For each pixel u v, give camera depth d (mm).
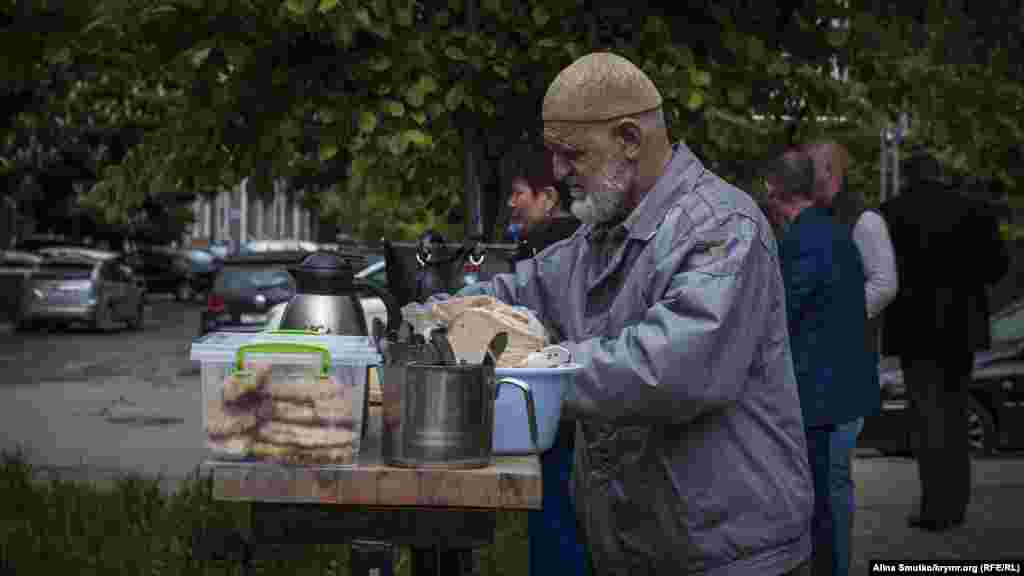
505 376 2766
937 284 7402
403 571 5633
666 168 2980
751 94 6742
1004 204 15195
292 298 3428
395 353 2605
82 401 15883
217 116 6254
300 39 6109
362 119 5949
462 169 6902
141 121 6797
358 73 6000
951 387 7484
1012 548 7039
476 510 2629
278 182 6824
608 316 3033
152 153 6629
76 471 9938
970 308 7418
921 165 7449
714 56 6617
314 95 6152
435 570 3172
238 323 19031
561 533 3363
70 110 8469
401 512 2633
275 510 2627
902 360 7539
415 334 2768
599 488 3115
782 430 2945
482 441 2615
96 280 30078
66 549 6195
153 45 6324
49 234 44031
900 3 6934
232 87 6227
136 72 6777
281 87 6211
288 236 70875
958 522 7535
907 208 7449
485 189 6629
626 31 6402
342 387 2562
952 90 7594
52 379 18938
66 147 36062
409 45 5965
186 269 48031
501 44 6188
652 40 6277
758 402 2922
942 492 7473
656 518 2994
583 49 6137
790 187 5559
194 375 19766
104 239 47000
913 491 8938
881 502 8500
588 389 2777
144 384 18266
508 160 6344
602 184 2975
